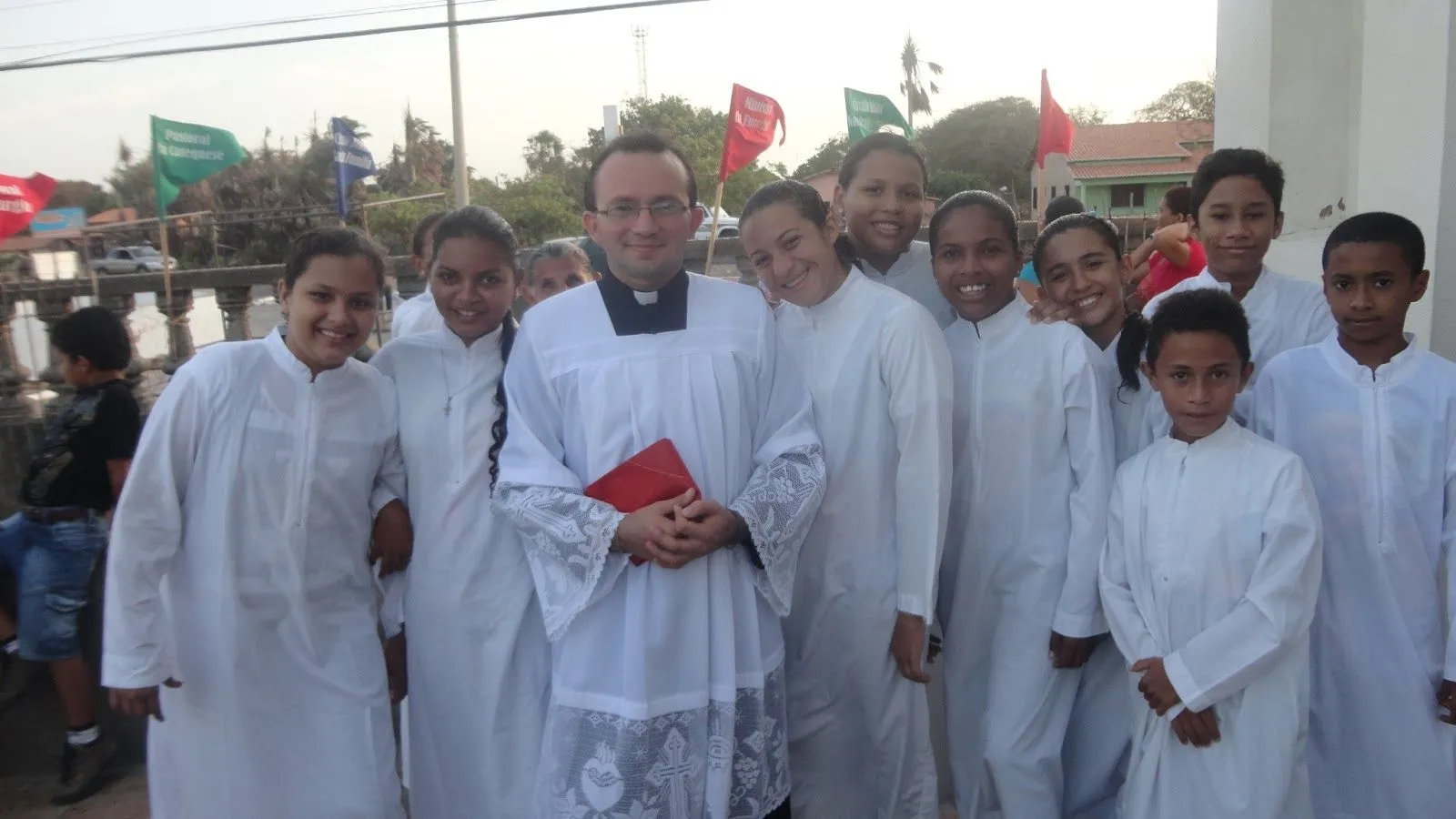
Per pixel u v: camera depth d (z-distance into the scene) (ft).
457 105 56.95
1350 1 12.20
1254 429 8.23
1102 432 8.05
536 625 8.24
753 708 7.25
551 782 7.27
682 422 7.22
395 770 8.23
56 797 11.30
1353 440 7.74
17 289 20.72
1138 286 14.99
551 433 7.49
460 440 8.12
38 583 10.99
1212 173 8.85
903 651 8.07
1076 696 8.62
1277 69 12.47
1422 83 10.48
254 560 7.60
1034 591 8.30
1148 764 7.60
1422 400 7.63
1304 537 7.06
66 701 11.28
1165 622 7.44
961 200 8.39
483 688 8.11
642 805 6.94
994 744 8.33
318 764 7.79
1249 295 9.02
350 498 7.97
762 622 7.47
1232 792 7.19
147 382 21.13
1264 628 7.03
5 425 19.12
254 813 7.63
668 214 7.11
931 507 7.90
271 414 7.64
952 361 8.62
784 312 8.74
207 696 7.60
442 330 8.43
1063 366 8.18
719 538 6.78
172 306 20.98
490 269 8.05
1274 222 8.77
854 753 8.55
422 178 109.50
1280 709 7.16
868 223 9.38
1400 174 10.79
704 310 7.53
